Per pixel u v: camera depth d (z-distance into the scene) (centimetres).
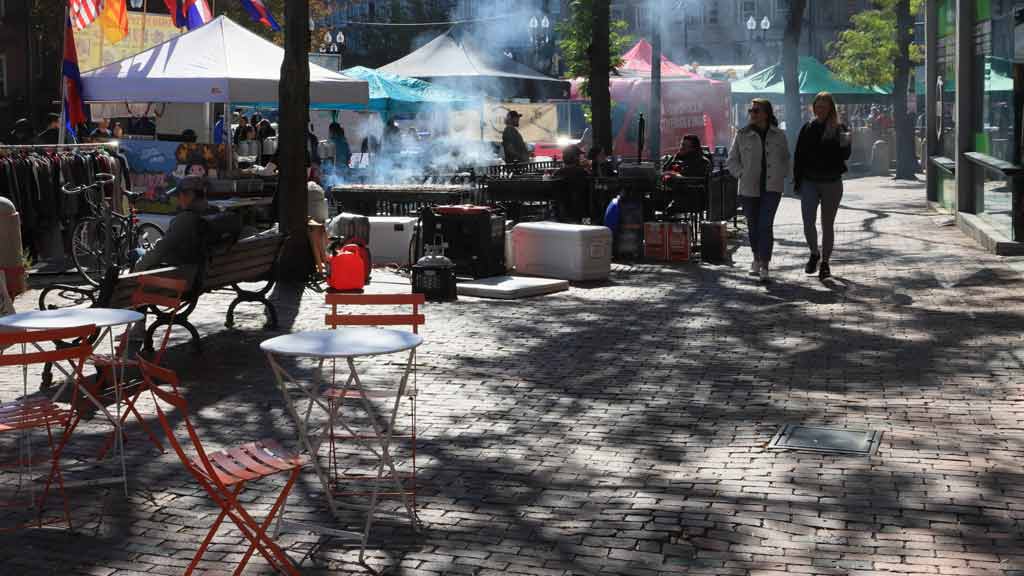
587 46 2238
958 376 878
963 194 1947
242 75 1694
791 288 1341
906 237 1844
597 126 2239
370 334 580
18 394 859
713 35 7319
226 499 500
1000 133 1655
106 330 910
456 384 884
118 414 660
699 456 689
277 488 637
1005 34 1606
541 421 776
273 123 3083
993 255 1566
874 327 1082
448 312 1225
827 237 1402
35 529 581
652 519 581
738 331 1086
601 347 1023
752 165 1390
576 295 1334
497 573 516
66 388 873
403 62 2778
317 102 1711
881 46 3572
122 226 1538
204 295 1347
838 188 1398
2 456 707
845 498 606
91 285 1411
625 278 1470
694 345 1025
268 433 757
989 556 526
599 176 1866
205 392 869
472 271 1427
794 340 1035
